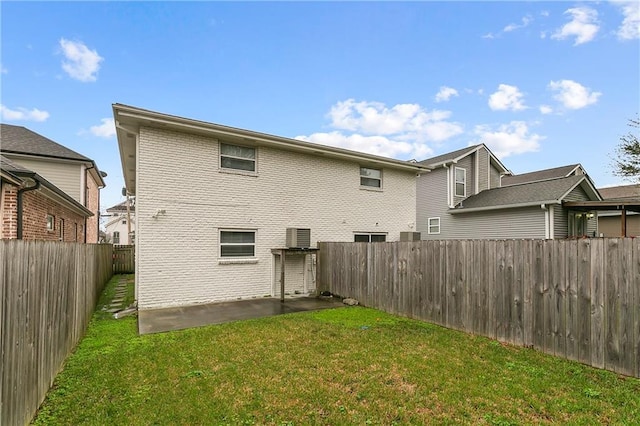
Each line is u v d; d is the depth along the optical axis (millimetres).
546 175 21703
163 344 5012
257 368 4098
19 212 7383
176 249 8281
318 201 10812
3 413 2350
